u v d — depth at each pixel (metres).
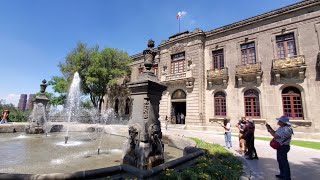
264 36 18.44
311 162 6.79
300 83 15.81
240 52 19.89
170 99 23.78
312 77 15.34
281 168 4.84
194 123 20.80
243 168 5.70
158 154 5.68
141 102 5.71
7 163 5.96
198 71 21.67
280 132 4.91
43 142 10.37
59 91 28.23
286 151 4.81
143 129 5.45
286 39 17.33
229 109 19.45
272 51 17.73
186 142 9.23
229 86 19.91
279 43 17.72
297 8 16.69
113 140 12.13
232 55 20.30
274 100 16.92
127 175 4.03
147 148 5.35
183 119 23.52
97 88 27.70
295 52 16.62
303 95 15.59
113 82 26.44
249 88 18.56
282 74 16.78
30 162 6.15
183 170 4.46
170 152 8.79
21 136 12.48
